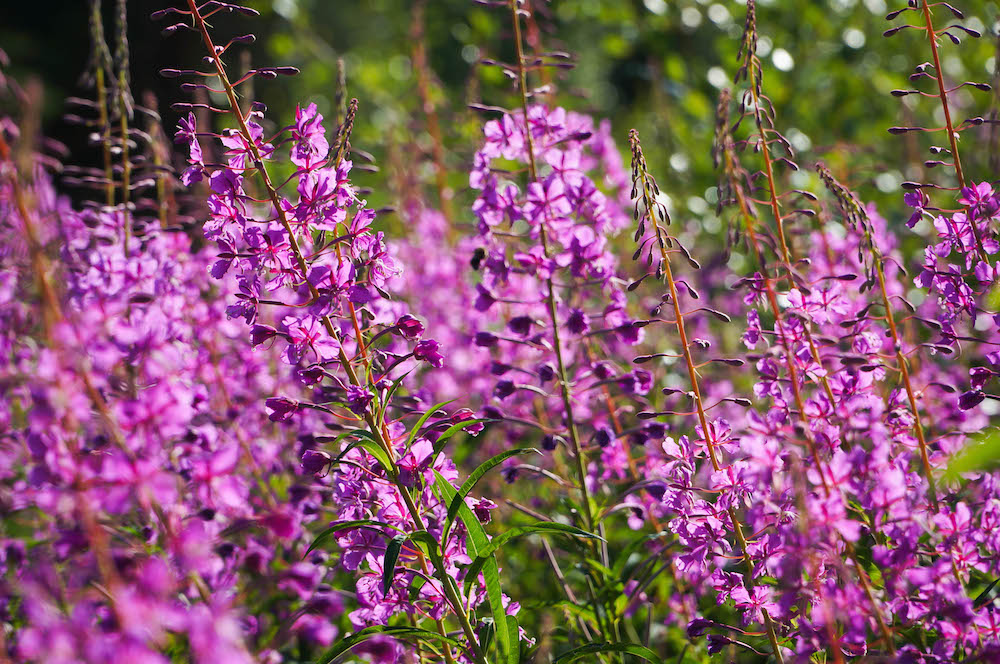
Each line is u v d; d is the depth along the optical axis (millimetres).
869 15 11234
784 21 11258
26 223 3170
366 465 4391
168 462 4109
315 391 4488
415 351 4348
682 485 4285
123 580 2914
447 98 11656
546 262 5254
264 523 3055
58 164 4332
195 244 7363
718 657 5066
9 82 3500
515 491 7457
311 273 4195
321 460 4324
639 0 12273
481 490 6996
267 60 17656
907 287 7492
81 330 3006
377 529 4117
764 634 4148
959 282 4344
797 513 3854
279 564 5297
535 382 6648
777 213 4340
